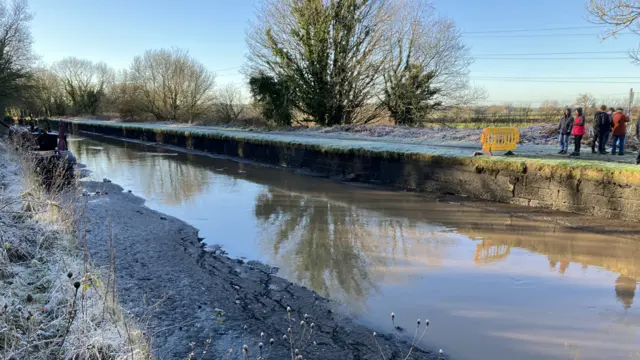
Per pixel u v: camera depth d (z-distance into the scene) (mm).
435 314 4520
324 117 27688
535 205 9133
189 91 44781
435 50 24172
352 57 25984
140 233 7074
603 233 7246
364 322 4305
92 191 10883
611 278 5500
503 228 7781
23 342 2939
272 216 8984
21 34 30828
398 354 3670
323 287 5188
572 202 8484
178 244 6684
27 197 6289
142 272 5273
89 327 3273
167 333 3797
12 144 13000
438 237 7355
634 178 7484
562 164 8633
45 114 64688
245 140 19797
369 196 11109
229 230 7828
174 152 24328
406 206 9797
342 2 24875
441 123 25703
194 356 3414
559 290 5145
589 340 4012
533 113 24297
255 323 4125
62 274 4305
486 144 10633
